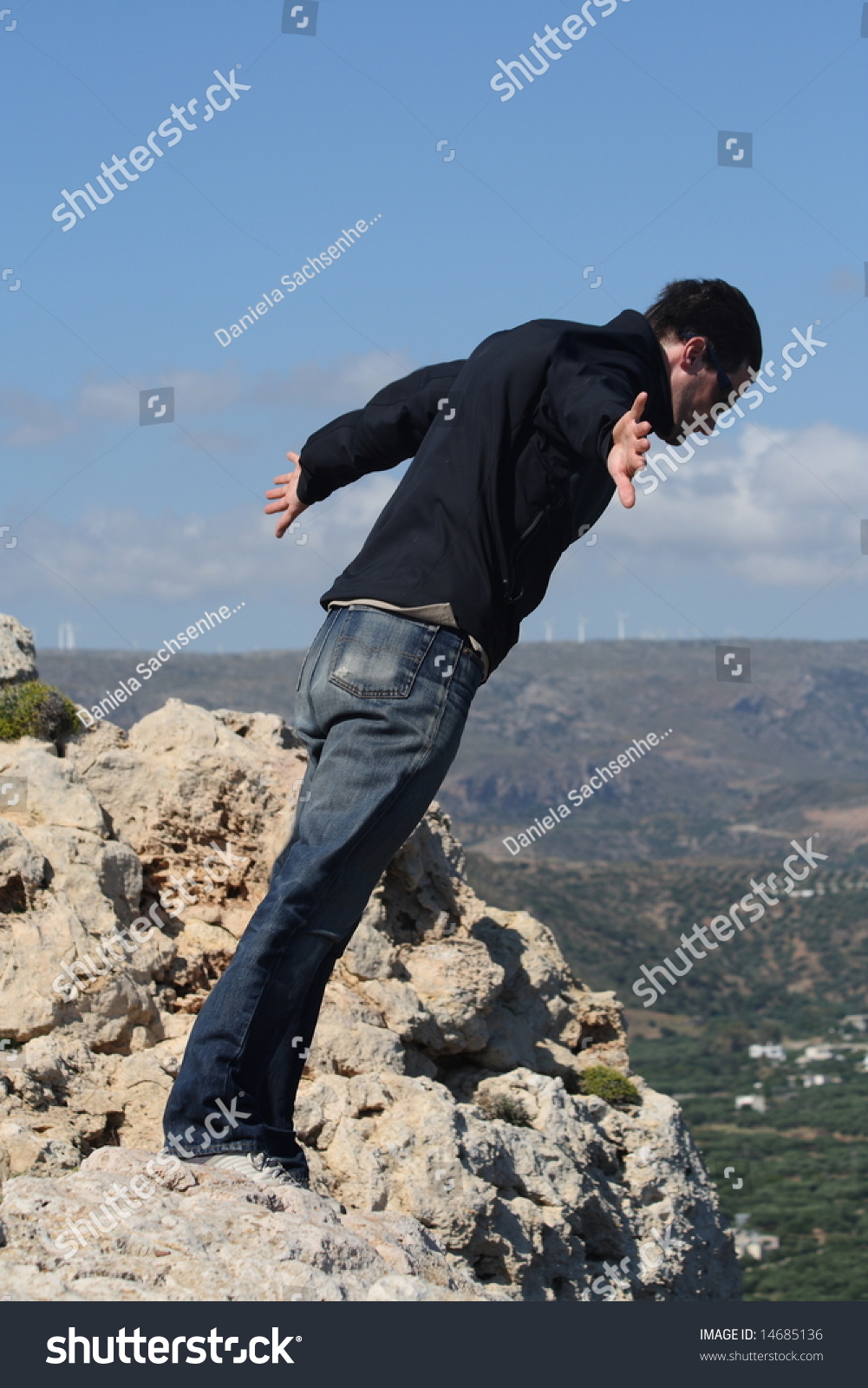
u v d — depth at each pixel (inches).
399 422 203.2
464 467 176.1
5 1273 135.3
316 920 173.6
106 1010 277.3
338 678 174.7
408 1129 277.0
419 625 174.7
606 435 158.4
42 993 271.6
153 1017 287.3
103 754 347.6
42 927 281.9
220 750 351.6
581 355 175.5
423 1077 301.7
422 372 204.5
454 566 174.4
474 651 178.7
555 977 397.4
